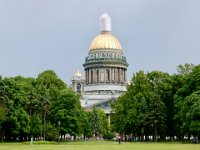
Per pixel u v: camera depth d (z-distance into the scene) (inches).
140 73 4783.5
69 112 4643.2
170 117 4414.4
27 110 4338.1
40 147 2824.8
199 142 3843.5
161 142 4077.3
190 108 3570.4
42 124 4512.8
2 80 4047.7
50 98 4662.9
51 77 5452.8
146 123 4345.5
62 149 2502.5
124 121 4702.3
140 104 4448.8
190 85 3959.2
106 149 2508.6
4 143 3673.7
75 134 4699.8
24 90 4301.2
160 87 4453.7
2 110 3649.1
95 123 7214.6
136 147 2785.4
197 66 4008.4
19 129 4025.6
